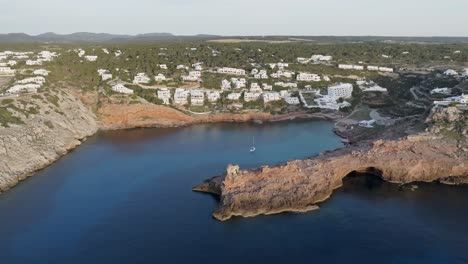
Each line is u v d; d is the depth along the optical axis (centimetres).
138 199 10775
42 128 14812
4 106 14800
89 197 10931
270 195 10200
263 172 10700
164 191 11269
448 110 13262
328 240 8831
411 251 8456
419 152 12094
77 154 14600
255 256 8269
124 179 12162
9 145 12825
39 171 12875
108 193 11181
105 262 8088
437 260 8169
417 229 9256
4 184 11475
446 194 10969
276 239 8869
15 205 10469
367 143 13450
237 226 9381
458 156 11894
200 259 8169
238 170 10750
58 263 8062
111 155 14462
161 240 8831
